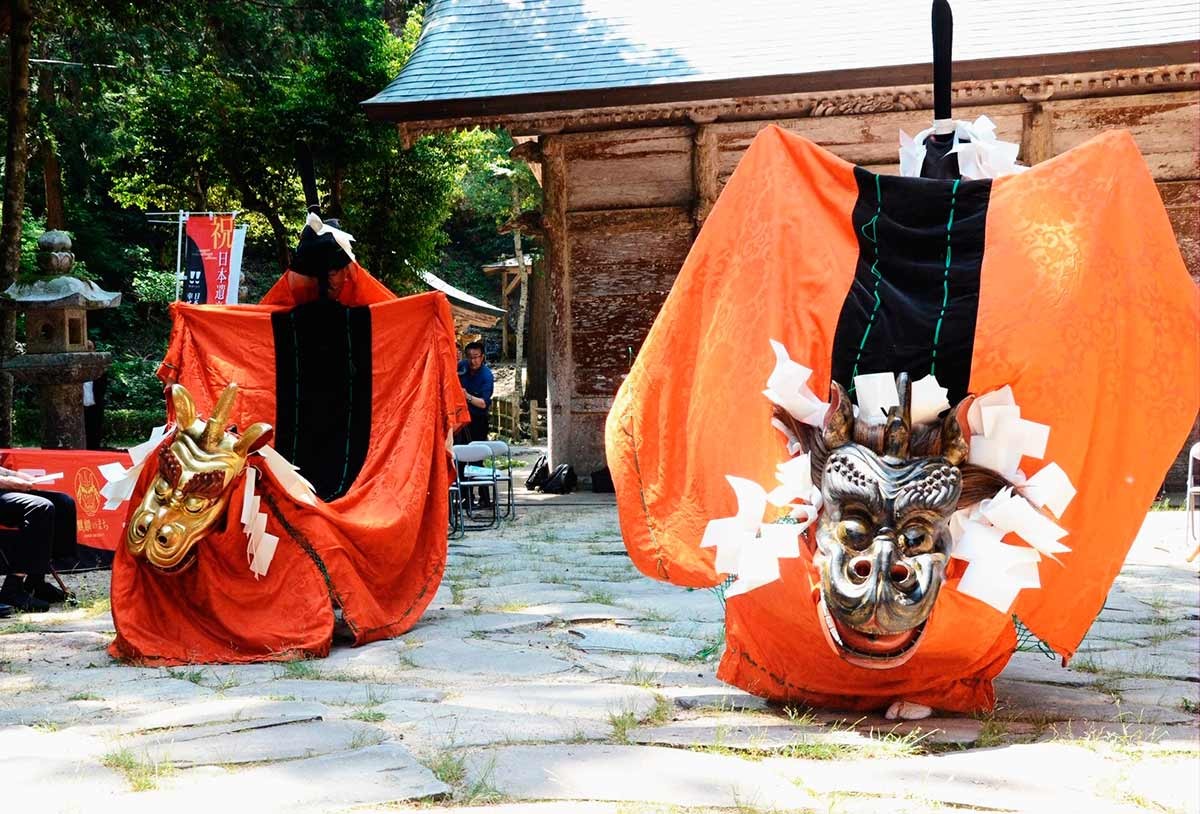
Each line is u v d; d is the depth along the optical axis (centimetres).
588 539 1100
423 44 1644
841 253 475
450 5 1695
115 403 3250
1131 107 1455
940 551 408
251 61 2244
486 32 1631
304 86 2453
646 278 1562
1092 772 376
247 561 613
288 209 2742
